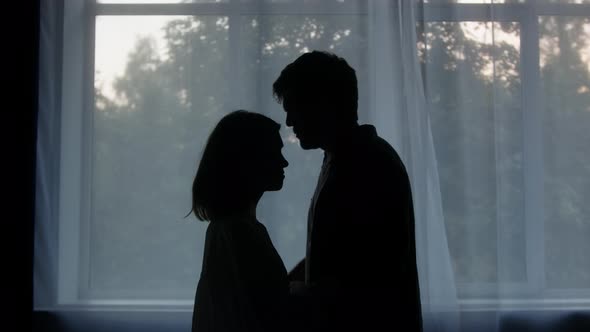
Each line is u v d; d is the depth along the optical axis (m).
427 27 2.16
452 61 2.15
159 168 2.20
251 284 1.11
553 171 2.19
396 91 2.13
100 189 2.19
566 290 2.16
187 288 2.17
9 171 2.12
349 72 1.19
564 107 2.20
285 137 2.15
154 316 2.15
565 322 2.14
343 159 1.14
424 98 2.11
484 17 2.19
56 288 2.15
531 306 2.13
